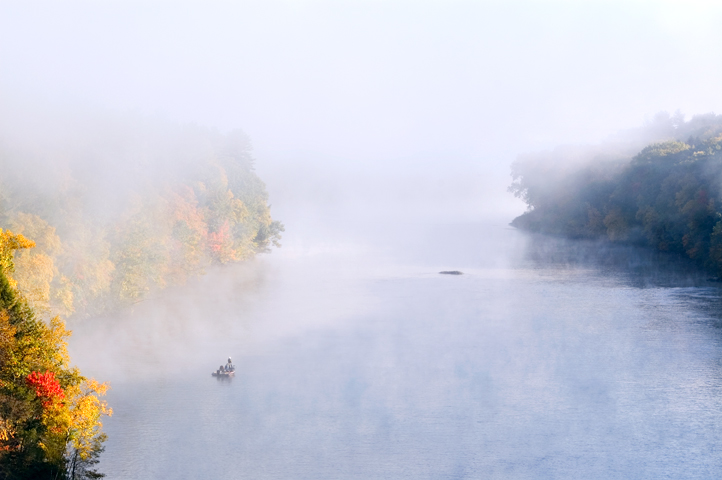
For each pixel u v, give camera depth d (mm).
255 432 60688
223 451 56719
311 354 86000
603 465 54375
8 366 43156
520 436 59969
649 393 69812
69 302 82688
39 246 80438
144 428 61156
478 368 79688
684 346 86500
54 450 43094
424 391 71625
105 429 60844
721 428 60938
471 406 67125
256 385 73438
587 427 61656
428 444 58531
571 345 88750
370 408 66688
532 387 72438
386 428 61812
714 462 54688
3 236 48344
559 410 65750
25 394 43062
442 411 65812
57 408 43500
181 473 52781
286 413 65312
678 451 56688
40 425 43188
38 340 46344
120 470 53094
